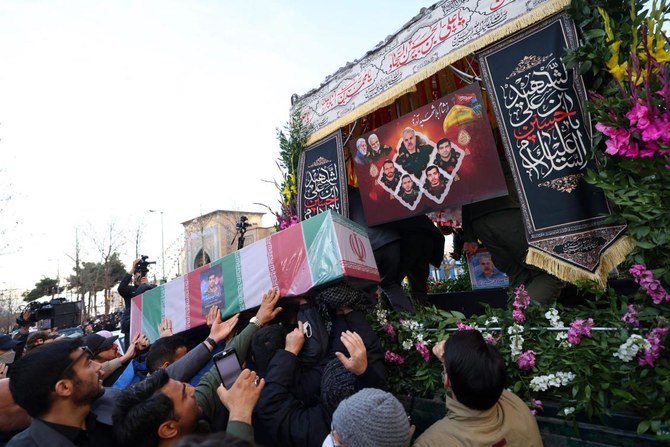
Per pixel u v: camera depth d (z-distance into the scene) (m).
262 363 2.23
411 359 2.60
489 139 2.75
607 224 2.08
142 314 3.73
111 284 24.95
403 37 3.24
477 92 2.79
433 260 4.22
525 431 1.63
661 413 1.66
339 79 3.79
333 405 1.87
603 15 2.02
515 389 2.04
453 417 1.65
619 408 1.79
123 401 1.62
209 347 2.54
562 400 1.94
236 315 2.72
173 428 1.58
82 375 1.67
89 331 13.56
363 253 2.66
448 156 2.97
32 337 4.45
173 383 1.71
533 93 2.45
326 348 2.29
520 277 3.01
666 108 1.77
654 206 1.81
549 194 2.35
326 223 2.41
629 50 2.02
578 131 2.24
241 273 2.84
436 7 3.02
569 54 2.16
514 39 2.56
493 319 2.27
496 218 2.97
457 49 2.83
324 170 3.83
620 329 1.83
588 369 1.84
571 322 2.00
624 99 1.90
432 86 4.02
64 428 1.62
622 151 1.91
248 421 1.72
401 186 3.27
